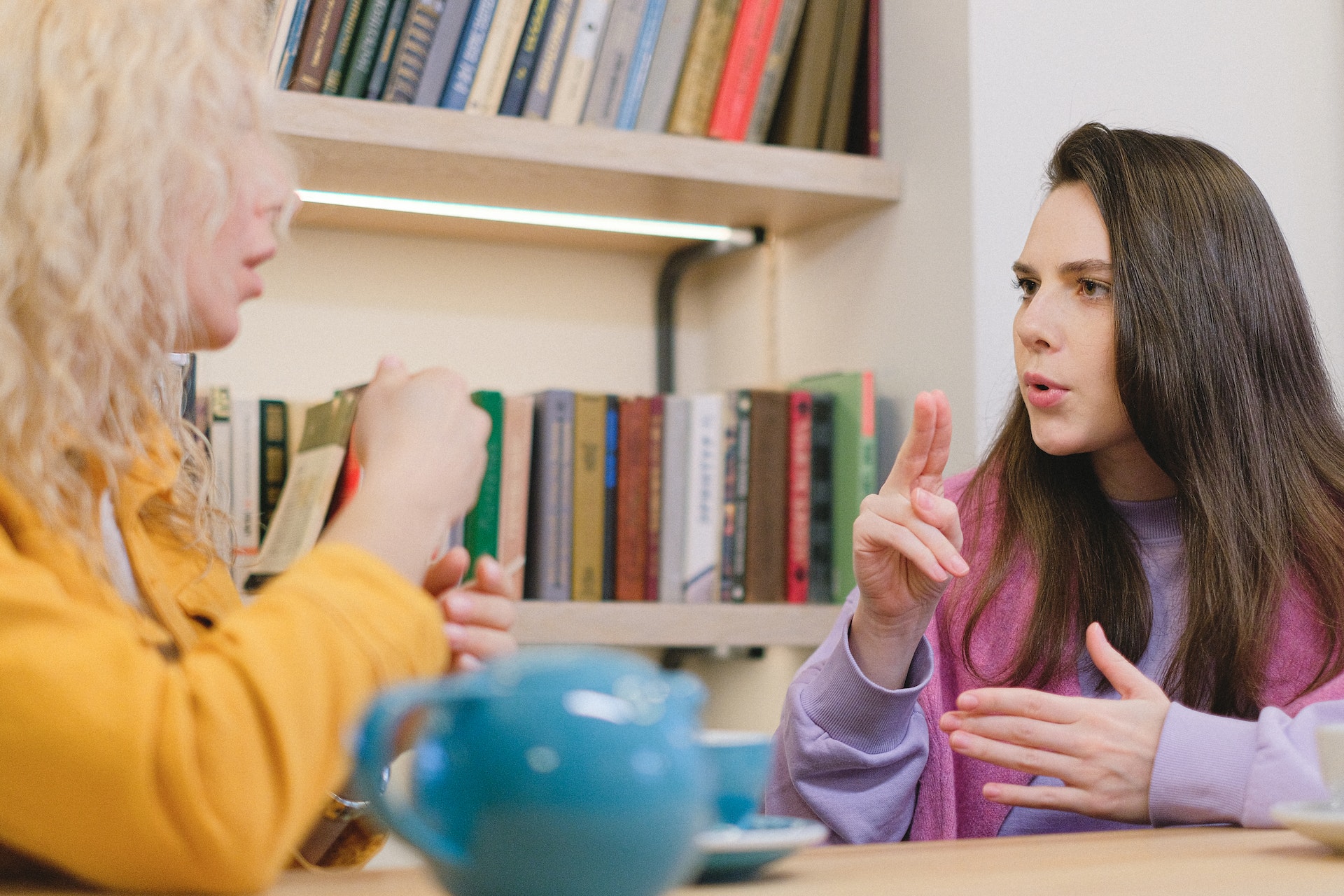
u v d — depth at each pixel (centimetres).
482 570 77
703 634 164
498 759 42
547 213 184
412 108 152
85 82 62
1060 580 120
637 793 42
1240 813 88
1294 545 116
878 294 180
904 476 101
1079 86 172
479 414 67
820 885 58
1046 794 92
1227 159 121
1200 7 181
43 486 61
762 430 173
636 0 164
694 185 169
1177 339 114
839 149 177
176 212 66
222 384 180
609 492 166
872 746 108
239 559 159
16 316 62
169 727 51
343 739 50
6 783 51
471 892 44
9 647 51
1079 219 119
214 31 69
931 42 173
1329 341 186
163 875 52
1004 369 163
